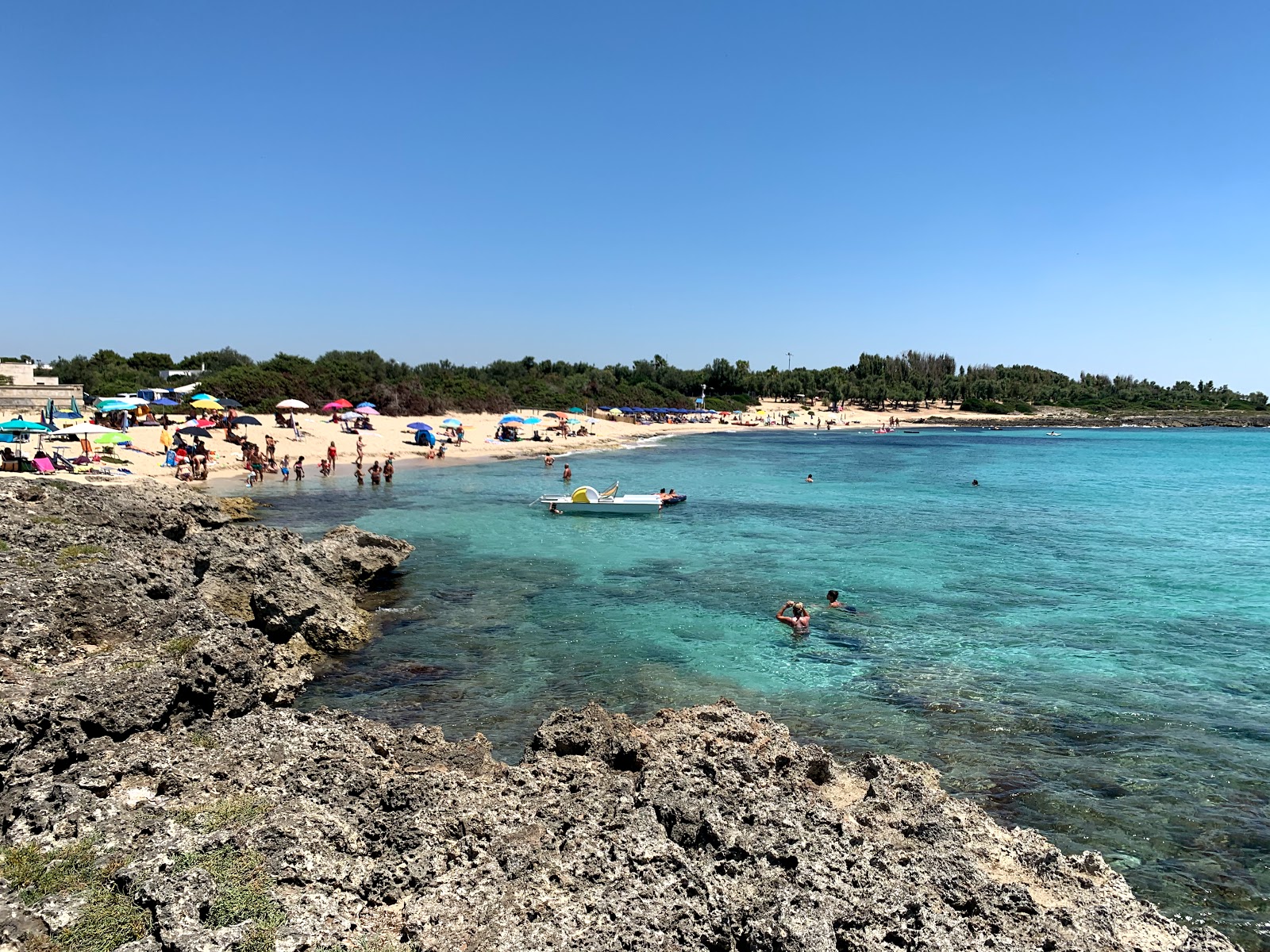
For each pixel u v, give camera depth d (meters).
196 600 15.59
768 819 8.64
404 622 19.84
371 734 10.71
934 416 179.75
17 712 9.03
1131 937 7.75
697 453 80.88
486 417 96.50
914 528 34.91
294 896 6.87
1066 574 25.89
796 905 6.99
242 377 77.69
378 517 35.47
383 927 6.97
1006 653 18.05
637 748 10.66
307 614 17.36
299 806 8.32
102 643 12.97
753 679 16.25
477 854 8.02
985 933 7.30
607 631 19.30
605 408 129.12
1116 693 15.66
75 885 6.72
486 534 31.89
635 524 34.97
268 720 10.73
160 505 21.81
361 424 71.75
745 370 191.88
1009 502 43.94
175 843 7.26
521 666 16.78
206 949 5.94
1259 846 10.37
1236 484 54.50
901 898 7.32
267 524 33.38
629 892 7.36
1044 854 8.99
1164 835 10.59
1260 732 13.87
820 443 102.00
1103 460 77.38
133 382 81.81
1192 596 23.25
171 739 9.98
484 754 10.89
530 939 6.63
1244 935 8.65
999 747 13.22
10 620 11.97
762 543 30.81
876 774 11.01
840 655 17.77
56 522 17.66
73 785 8.23
